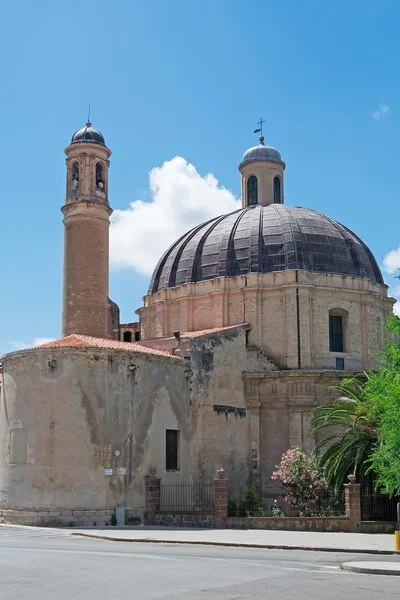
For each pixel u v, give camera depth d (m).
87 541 27.61
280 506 44.59
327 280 48.81
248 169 59.91
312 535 29.36
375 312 50.62
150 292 55.03
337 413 36.72
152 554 22.34
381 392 32.66
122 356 36.97
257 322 48.22
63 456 35.09
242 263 49.94
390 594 15.20
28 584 16.02
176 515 34.53
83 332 45.81
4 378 38.25
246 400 46.66
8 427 36.94
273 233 50.50
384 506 34.31
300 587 15.92
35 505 34.91
